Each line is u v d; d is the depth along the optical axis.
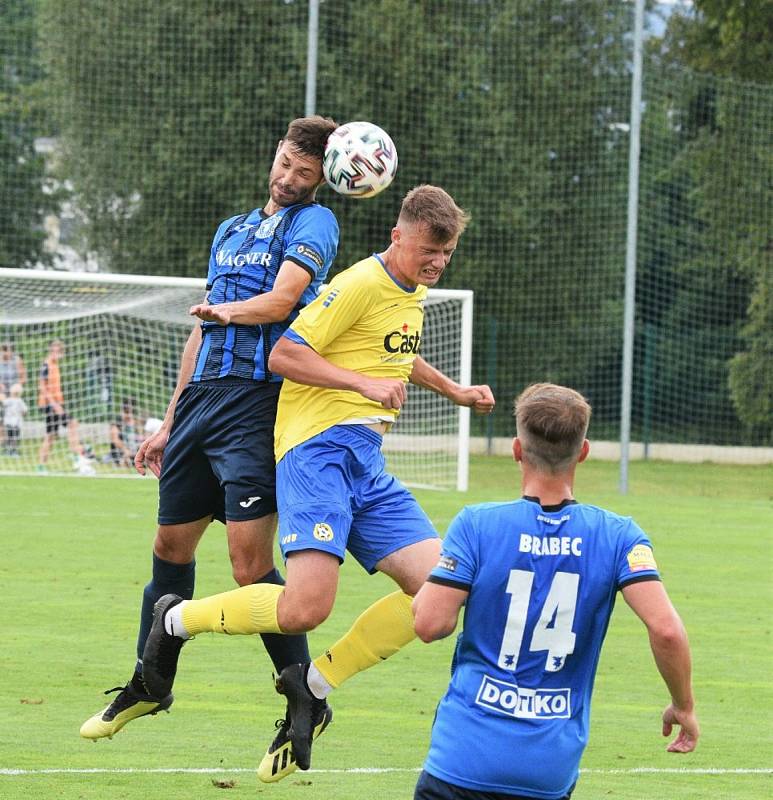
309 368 15.02
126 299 55.19
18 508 45.34
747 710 20.81
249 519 15.98
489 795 10.88
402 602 15.11
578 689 11.16
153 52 72.94
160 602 15.48
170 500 16.81
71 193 76.25
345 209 74.44
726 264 75.75
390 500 15.68
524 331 77.25
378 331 15.54
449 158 75.25
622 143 75.56
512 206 75.06
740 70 85.56
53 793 15.34
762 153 73.56
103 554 35.66
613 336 77.75
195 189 73.75
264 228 16.48
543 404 11.21
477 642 11.12
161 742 17.95
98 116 73.25
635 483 63.00
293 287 15.72
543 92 74.94
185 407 16.62
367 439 15.62
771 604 31.11
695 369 81.56
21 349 60.16
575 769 11.12
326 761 17.22
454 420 61.19
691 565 36.88
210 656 23.92
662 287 79.56
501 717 10.94
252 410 16.14
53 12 72.94
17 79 76.19
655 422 79.62
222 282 16.50
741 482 66.25
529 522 11.10
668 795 15.89
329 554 14.90
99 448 60.03
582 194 76.31
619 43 74.75
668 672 10.95
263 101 73.75
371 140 16.47
